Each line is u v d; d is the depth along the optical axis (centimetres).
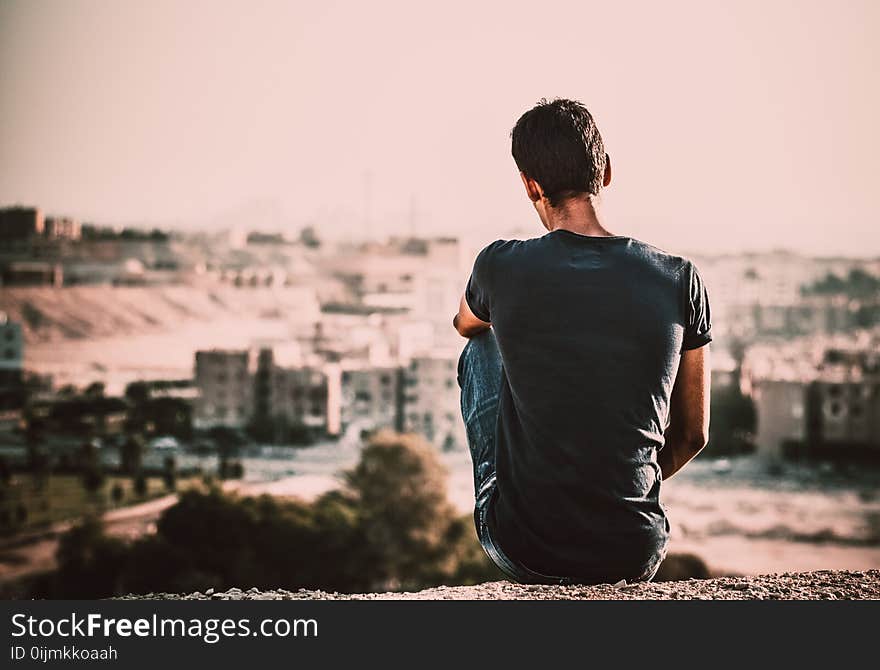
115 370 11256
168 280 13688
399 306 13488
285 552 3644
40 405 9988
